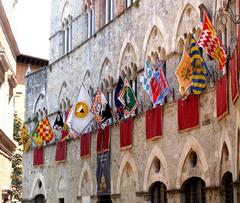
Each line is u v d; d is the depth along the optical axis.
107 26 36.84
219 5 23.41
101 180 35.12
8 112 44.91
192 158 25.52
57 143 42.56
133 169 31.19
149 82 28.30
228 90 21.11
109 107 33.34
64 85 44.09
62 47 46.28
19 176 62.69
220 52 21.08
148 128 29.30
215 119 23.17
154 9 30.48
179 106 26.20
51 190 43.44
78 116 35.25
